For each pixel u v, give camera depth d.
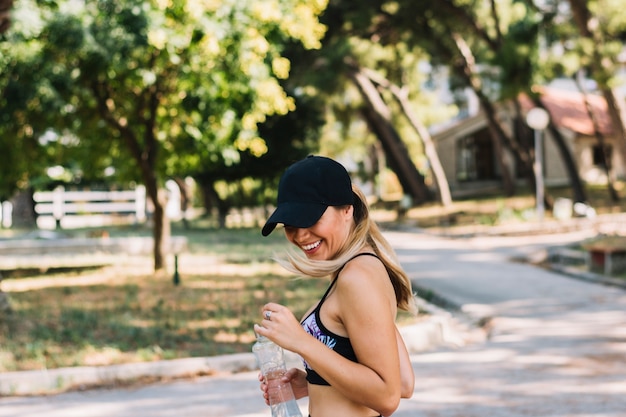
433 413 7.71
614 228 29.67
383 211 51.25
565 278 18.94
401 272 3.19
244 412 8.03
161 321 13.52
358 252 3.10
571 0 25.80
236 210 53.41
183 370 10.08
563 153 38.94
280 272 21.59
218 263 24.16
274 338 2.91
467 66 40.88
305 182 3.04
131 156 23.38
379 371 2.91
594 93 62.97
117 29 16.58
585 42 25.77
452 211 44.00
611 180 41.38
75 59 17.86
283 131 39.62
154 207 21.16
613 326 12.35
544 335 11.87
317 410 3.14
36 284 19.41
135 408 8.34
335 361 2.90
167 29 16.42
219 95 18.94
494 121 41.19
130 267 23.19
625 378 8.90
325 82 44.50
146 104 20.45
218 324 13.23
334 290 3.08
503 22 36.03
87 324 13.02
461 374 9.40
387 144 51.72
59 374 9.55
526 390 8.52
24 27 16.02
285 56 36.91
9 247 26.97
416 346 11.45
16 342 11.41
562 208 34.38
